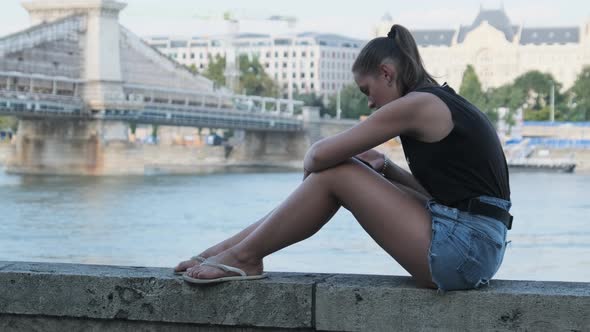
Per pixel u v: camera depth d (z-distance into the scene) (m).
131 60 109.25
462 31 183.38
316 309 4.32
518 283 4.36
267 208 54.06
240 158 119.25
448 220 4.22
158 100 115.19
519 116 117.88
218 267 4.44
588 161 109.12
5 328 4.66
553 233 39.66
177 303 4.47
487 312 4.12
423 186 4.41
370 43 4.51
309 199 4.33
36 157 103.62
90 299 4.55
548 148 109.94
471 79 135.25
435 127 4.24
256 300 4.39
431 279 4.18
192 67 176.25
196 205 55.84
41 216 48.25
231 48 172.50
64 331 4.60
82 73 103.44
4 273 4.62
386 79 4.44
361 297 4.26
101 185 75.75
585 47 173.00
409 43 4.47
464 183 4.27
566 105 135.88
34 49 99.38
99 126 100.75
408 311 4.21
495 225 4.27
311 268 28.19
